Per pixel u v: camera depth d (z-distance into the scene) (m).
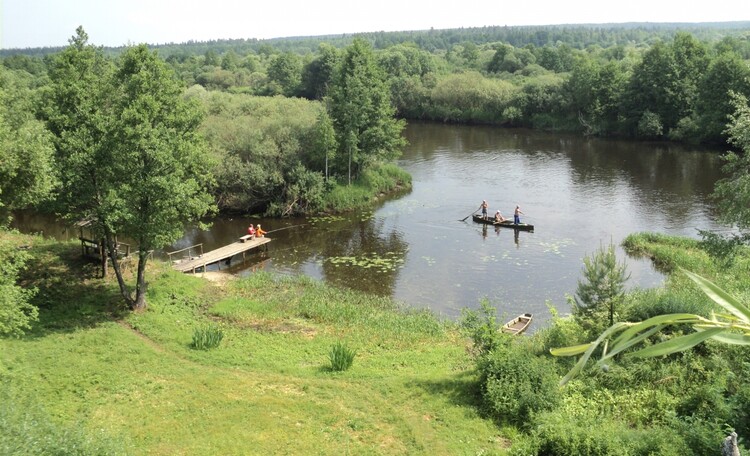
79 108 24.00
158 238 23.39
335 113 48.03
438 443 15.83
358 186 47.59
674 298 20.78
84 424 15.16
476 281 30.28
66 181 22.81
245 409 17.53
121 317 23.98
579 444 13.84
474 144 70.06
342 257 34.50
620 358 18.88
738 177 23.62
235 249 33.81
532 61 111.00
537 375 17.61
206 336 21.78
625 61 86.44
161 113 24.45
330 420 17.02
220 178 43.22
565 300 27.69
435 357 21.41
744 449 12.77
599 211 42.12
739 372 16.89
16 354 19.81
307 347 22.30
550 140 72.19
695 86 68.62
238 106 55.47
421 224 40.75
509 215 41.84
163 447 15.55
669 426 14.84
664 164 56.38
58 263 28.31
